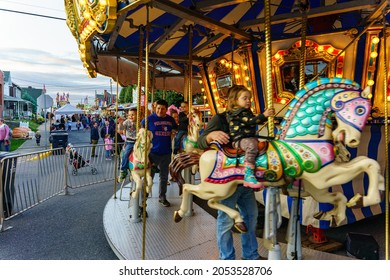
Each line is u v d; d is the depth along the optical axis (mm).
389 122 4664
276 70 5234
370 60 4570
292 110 2744
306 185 2840
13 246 4148
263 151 2629
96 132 15969
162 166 5309
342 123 2467
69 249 4043
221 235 2982
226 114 2949
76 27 3934
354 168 2508
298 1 4109
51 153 6859
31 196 6531
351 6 3822
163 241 3812
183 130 5930
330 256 3367
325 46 4797
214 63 6559
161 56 6277
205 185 2830
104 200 6484
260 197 5145
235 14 5957
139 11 4512
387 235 2674
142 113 6281
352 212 4414
